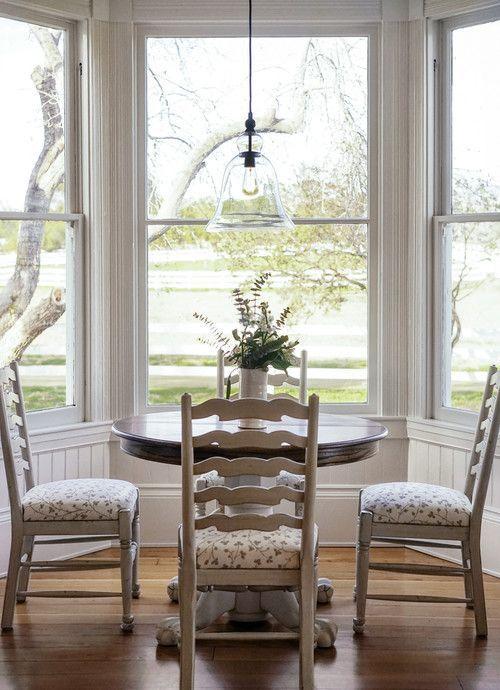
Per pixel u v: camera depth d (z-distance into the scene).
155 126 5.03
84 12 4.78
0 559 4.46
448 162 4.85
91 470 4.89
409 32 4.87
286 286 5.07
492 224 4.61
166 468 5.02
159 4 4.89
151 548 5.00
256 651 3.58
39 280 4.71
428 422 4.84
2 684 3.26
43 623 3.84
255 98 5.02
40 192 4.72
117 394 4.99
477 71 4.69
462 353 4.80
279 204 3.56
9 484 3.71
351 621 3.88
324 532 5.02
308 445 3.13
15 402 4.02
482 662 3.46
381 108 4.94
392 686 3.26
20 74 4.61
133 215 4.97
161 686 3.25
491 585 4.37
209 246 5.05
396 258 4.95
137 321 5.04
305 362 4.45
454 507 3.71
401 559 4.77
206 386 5.09
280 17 4.89
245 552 3.18
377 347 5.05
